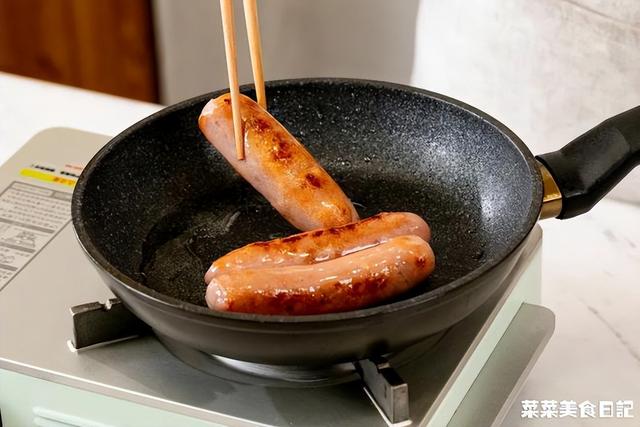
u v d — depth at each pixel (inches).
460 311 29.1
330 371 31.5
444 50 47.2
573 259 39.5
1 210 37.6
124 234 34.1
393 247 30.4
